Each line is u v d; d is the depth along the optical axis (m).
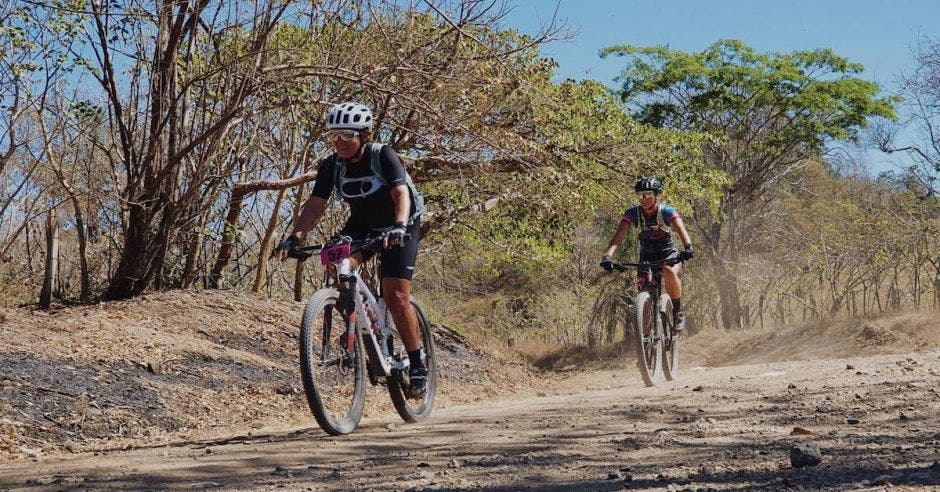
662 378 11.12
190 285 15.14
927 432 4.84
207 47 13.94
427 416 6.91
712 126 31.08
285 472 4.47
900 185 28.52
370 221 6.06
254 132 14.52
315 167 15.30
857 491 3.30
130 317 12.12
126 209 13.12
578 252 30.25
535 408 7.30
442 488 3.87
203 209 14.13
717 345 22.83
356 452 5.13
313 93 14.68
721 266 28.17
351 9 13.97
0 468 5.52
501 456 4.73
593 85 20.06
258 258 15.95
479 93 14.59
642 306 9.98
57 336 10.38
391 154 5.89
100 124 13.10
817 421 5.55
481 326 29.86
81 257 13.60
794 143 30.84
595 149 19.69
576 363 27.91
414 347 6.29
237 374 10.77
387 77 13.70
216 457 5.12
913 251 19.48
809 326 20.58
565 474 4.12
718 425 5.58
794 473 3.79
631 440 5.05
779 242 29.39
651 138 21.36
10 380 8.63
